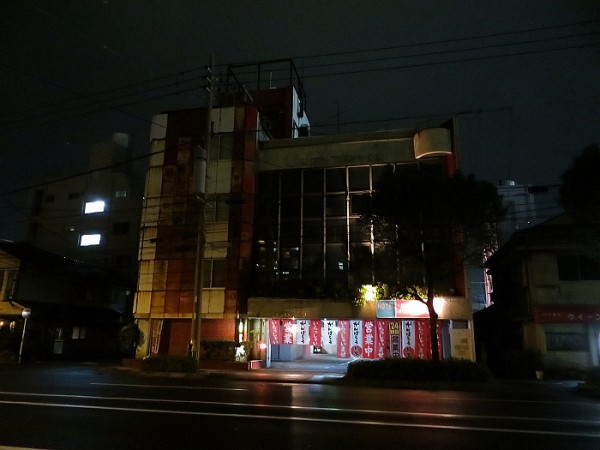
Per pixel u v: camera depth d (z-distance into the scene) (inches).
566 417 420.5
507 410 462.6
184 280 1068.5
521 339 1003.3
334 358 1366.9
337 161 1085.1
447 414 427.8
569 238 922.7
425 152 1014.4
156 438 313.6
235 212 1072.8
